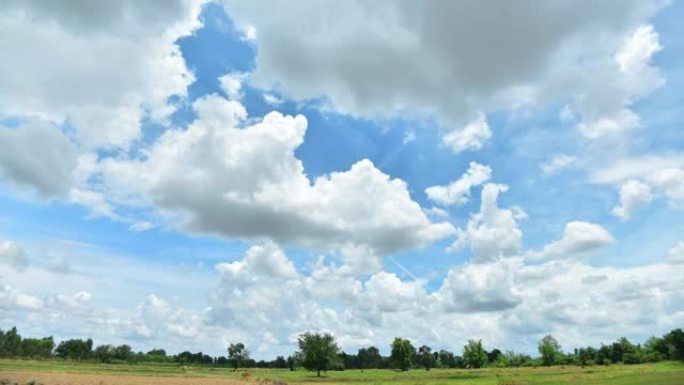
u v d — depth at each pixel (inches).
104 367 6432.1
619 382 2979.8
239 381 4114.2
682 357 7239.2
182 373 5713.6
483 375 5191.9
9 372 3868.1
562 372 5290.4
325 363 6200.8
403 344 7598.4
